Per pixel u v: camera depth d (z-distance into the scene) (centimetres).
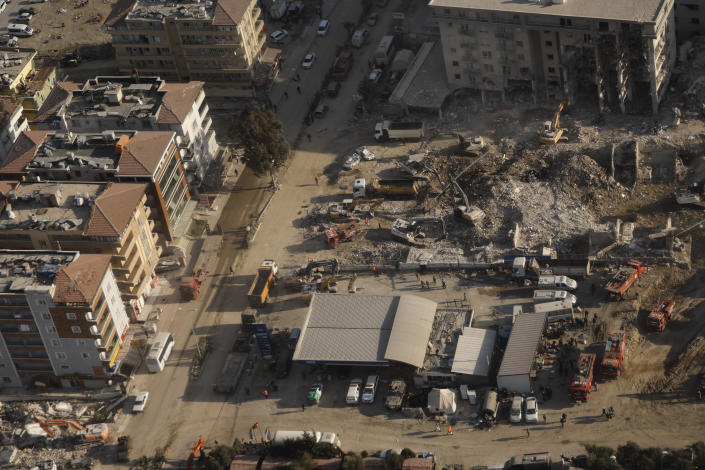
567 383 18175
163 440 18538
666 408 17525
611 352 18262
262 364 19725
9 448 18800
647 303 19662
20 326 19050
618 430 17275
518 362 18125
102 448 18588
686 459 16188
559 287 19975
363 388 18788
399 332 19012
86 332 18925
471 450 17375
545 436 17375
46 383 19962
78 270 18912
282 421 18525
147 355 19950
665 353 18538
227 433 18462
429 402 18162
